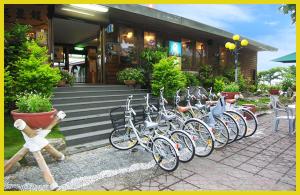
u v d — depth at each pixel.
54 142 4.83
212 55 16.02
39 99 4.28
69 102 7.05
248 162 4.82
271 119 9.27
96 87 8.48
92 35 12.64
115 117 7.02
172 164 4.50
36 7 8.04
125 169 4.36
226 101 7.02
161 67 9.11
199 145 5.47
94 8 8.36
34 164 4.46
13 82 5.80
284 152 5.42
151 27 12.10
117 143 5.65
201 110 6.53
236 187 3.79
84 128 6.11
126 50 11.15
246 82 17.83
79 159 4.85
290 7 5.75
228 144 6.00
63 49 15.40
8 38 6.07
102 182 3.89
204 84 13.23
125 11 9.66
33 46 6.36
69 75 8.23
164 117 5.41
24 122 3.74
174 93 9.02
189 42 14.33
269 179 4.07
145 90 9.73
